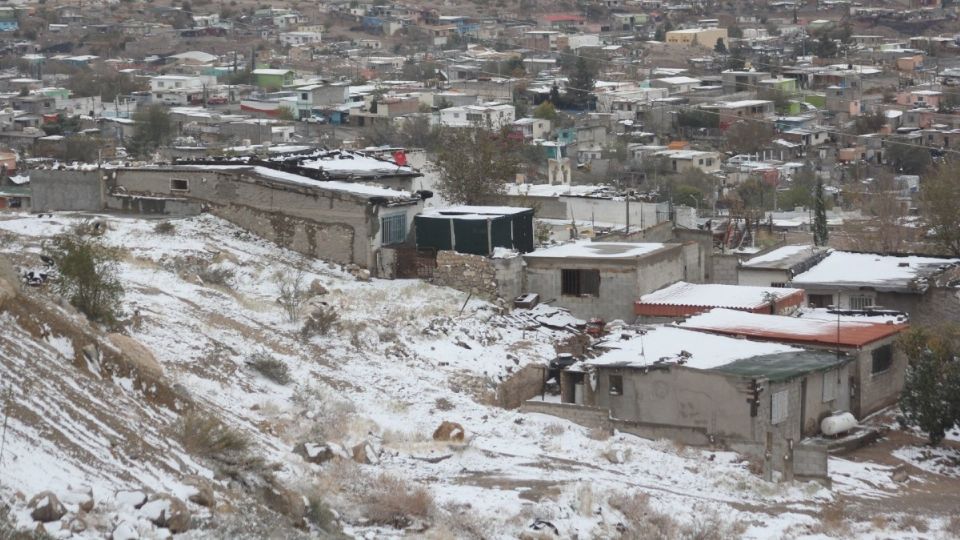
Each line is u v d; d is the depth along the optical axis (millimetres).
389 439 45281
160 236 60625
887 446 52562
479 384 51875
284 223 62250
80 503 31328
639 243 64688
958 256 74688
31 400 35281
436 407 49156
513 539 37969
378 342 53531
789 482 46688
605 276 59781
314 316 53375
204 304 53250
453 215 62000
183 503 33000
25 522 29812
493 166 75750
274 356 50156
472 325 56750
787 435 50281
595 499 41750
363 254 61031
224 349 49031
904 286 63250
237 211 63125
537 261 60375
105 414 36688
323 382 49344
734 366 50281
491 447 46344
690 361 50875
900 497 47250
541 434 48344
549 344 56938
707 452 48594
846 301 63938
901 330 56750
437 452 44781
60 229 60281
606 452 46688
